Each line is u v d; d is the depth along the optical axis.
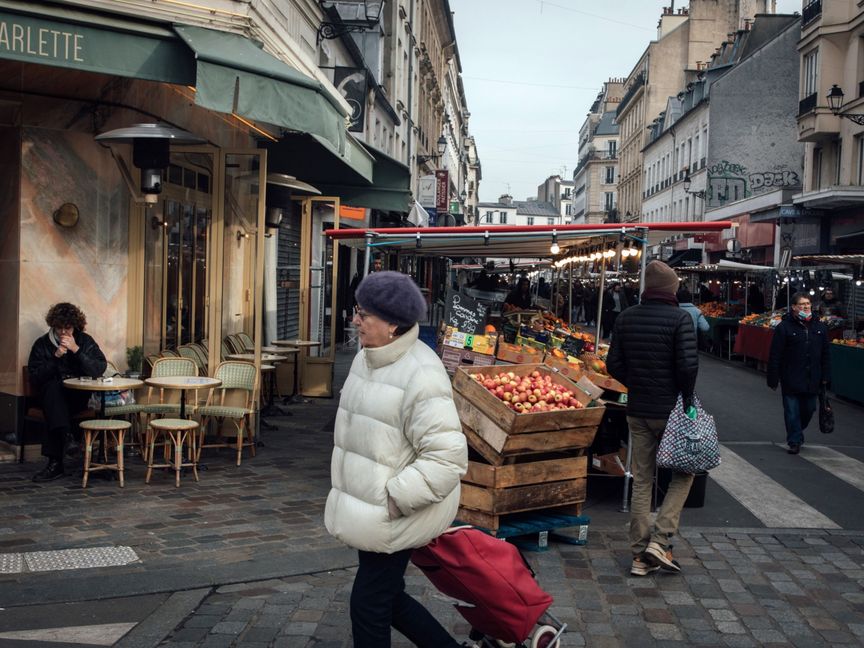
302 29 14.09
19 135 8.05
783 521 6.95
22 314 8.12
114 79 8.53
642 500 5.66
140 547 5.77
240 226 11.85
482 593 3.62
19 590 4.93
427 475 3.22
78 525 6.24
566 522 6.15
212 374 9.17
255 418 9.27
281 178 10.76
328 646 4.36
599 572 5.64
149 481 7.62
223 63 6.99
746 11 53.94
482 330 8.02
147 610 4.75
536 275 49.66
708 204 39.62
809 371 9.49
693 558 5.97
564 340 8.45
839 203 25.53
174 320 10.09
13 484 7.36
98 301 8.62
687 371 5.50
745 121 39.09
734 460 9.16
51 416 7.47
